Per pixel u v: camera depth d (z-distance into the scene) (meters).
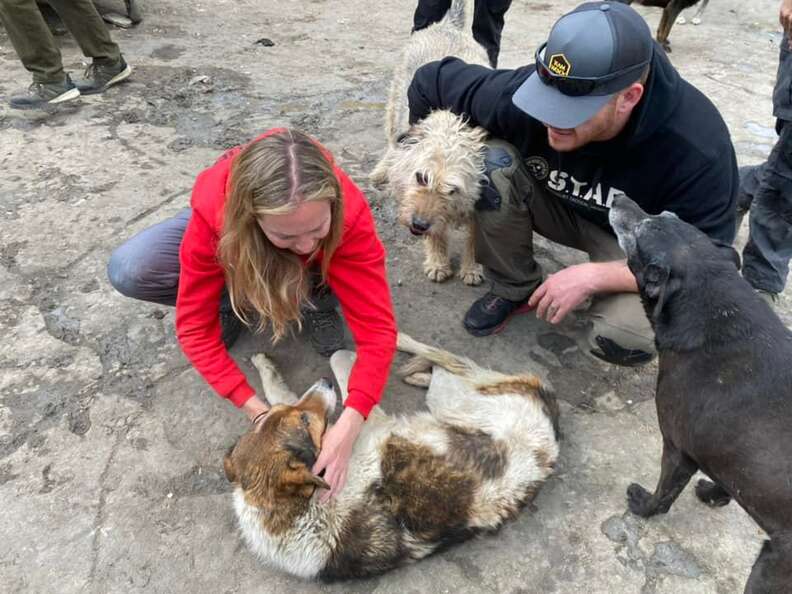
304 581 2.07
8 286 3.04
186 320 2.05
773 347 1.84
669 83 2.12
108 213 3.54
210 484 2.32
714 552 2.17
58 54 4.48
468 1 4.29
